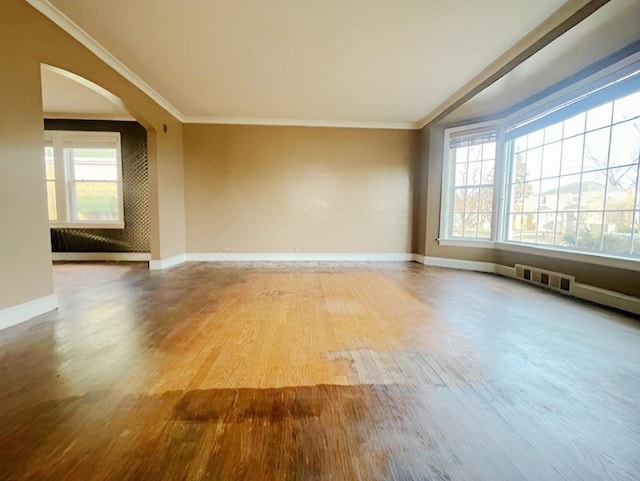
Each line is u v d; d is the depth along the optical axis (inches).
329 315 100.3
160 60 129.4
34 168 94.3
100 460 39.9
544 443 43.8
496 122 170.1
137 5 94.8
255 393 55.5
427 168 203.9
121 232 219.3
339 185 219.1
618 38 99.2
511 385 58.9
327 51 121.3
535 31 106.3
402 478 37.5
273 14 99.0
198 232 215.6
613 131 110.4
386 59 127.3
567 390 57.3
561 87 130.8
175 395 54.6
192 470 38.4
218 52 122.6
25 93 90.9
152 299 118.0
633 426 47.6
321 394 55.4
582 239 123.5
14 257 88.8
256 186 215.9
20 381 58.9
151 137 174.7
